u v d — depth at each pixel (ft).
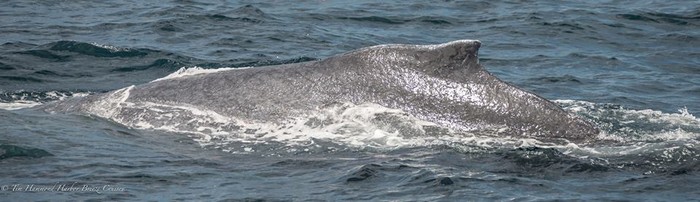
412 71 190.70
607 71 278.46
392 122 185.88
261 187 153.38
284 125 188.96
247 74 200.75
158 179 156.56
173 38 304.50
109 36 305.12
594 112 212.02
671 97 245.65
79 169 159.53
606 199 146.82
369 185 153.48
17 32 306.35
